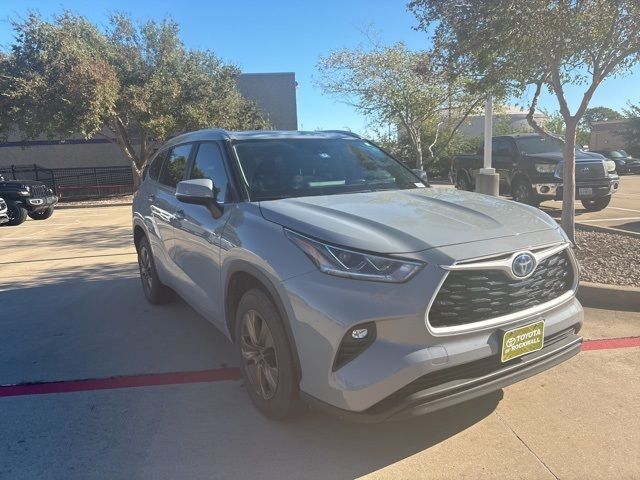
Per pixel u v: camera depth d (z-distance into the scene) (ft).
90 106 62.28
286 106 115.85
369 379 8.20
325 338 8.55
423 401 8.33
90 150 102.01
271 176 12.40
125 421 10.96
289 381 9.64
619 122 163.43
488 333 8.84
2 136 76.18
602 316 16.38
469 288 8.64
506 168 42.86
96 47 70.38
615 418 10.55
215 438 10.16
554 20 18.51
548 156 39.68
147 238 18.35
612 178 38.09
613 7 18.53
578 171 37.65
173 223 14.82
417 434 10.14
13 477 9.10
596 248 23.57
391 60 60.13
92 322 17.49
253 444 9.90
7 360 14.48
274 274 9.40
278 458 9.45
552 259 9.98
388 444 9.83
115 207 68.13
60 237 39.01
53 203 54.70
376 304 8.29
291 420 10.59
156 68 72.38
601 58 20.93
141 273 19.81
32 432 10.62
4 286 22.97
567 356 10.09
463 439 9.95
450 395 8.52
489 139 37.32
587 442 9.76
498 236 9.27
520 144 42.68
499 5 18.58
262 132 14.28
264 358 10.32
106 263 27.40
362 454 9.52
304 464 9.27
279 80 114.93
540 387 11.94
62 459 9.62
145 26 74.18
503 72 21.49
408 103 59.52
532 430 10.20
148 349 14.98
